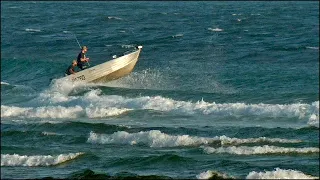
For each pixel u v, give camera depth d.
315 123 67.94
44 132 63.78
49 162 52.50
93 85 90.06
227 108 74.44
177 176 47.06
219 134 63.38
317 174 47.72
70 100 83.12
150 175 46.66
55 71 110.94
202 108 75.31
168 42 147.75
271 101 83.62
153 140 59.22
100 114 74.06
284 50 133.50
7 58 116.25
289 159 52.28
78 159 53.34
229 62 116.88
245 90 91.38
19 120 71.25
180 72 104.12
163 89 90.88
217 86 94.56
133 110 75.12
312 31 170.00
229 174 47.12
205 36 160.38
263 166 49.97
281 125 67.19
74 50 137.62
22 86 94.69
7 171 49.66
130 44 145.38
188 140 58.88
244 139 58.62
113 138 60.88
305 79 98.12
